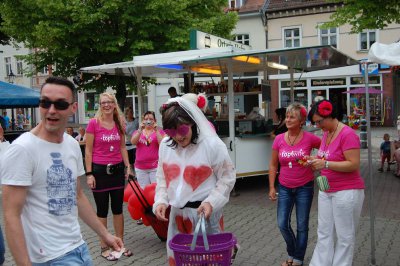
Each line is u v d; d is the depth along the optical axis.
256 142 9.27
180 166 3.37
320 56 8.69
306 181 4.63
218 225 3.46
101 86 14.77
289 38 28.64
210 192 3.32
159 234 5.79
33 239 2.52
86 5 13.63
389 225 6.44
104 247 5.39
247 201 8.46
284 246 5.63
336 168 4.03
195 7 15.98
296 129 4.66
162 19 14.02
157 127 6.70
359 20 11.24
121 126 5.38
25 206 2.53
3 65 37.59
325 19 27.58
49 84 2.60
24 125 31.83
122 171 5.40
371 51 4.76
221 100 11.99
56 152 2.63
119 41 13.61
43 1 13.09
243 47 11.45
